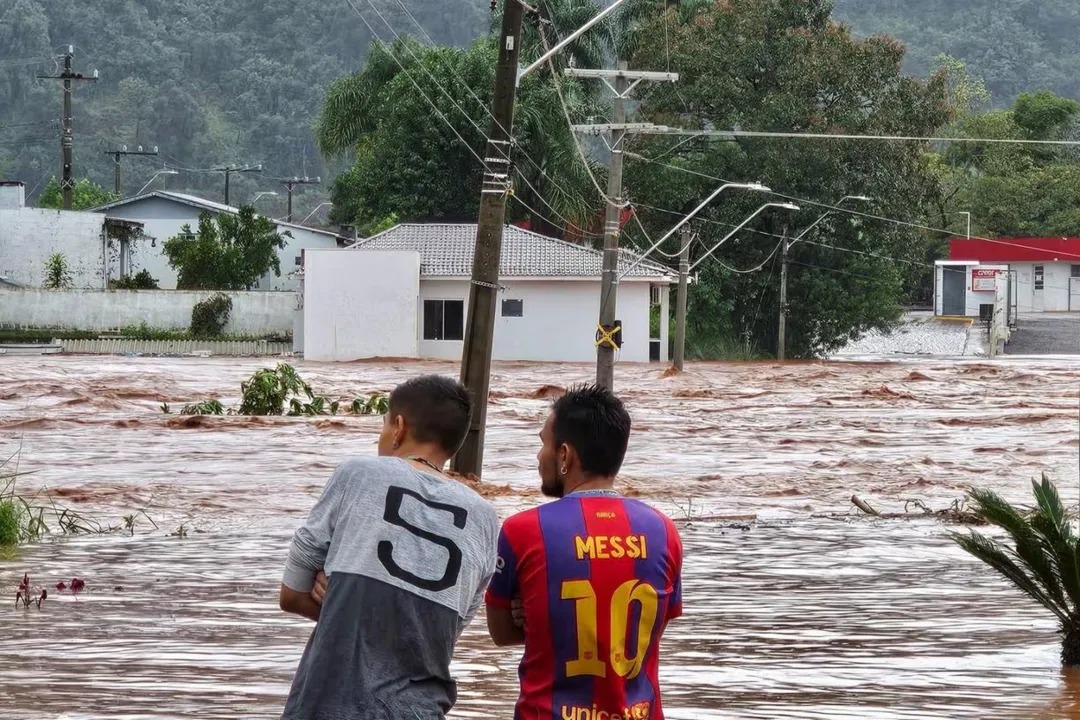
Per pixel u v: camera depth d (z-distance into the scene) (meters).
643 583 5.84
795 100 88.44
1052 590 11.70
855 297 92.19
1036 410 47.84
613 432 6.07
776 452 32.97
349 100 103.12
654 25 92.44
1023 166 156.75
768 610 13.67
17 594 13.55
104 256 90.44
